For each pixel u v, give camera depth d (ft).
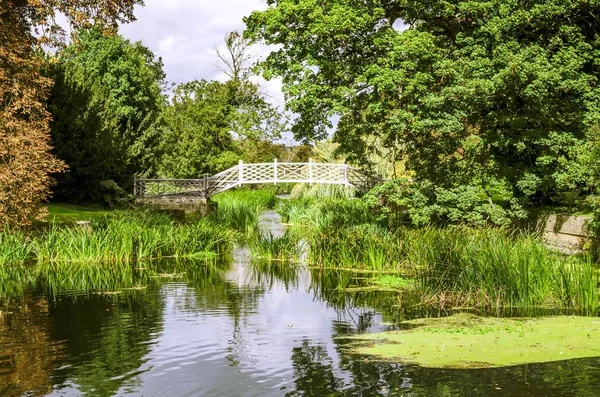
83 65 132.67
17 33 60.85
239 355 28.27
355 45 62.90
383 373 24.79
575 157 58.70
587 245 54.19
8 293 44.91
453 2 64.59
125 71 133.59
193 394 23.22
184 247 67.26
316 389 23.40
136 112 133.80
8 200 56.18
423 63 60.75
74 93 98.94
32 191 57.06
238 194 152.15
